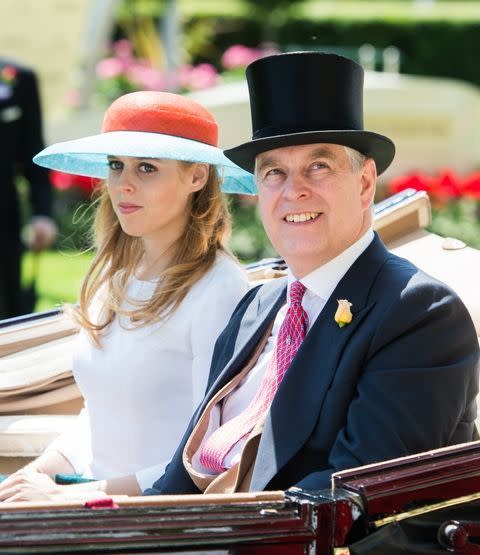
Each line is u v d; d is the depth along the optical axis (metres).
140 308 7.21
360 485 5.13
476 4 42.56
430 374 5.79
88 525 4.71
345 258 6.27
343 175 6.21
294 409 6.02
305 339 6.16
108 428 7.22
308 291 6.40
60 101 24.73
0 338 8.37
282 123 6.29
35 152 14.87
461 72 38.88
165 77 28.88
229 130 21.38
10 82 14.66
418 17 38.75
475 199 19.06
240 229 19.67
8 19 23.33
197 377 7.04
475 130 25.72
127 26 33.03
